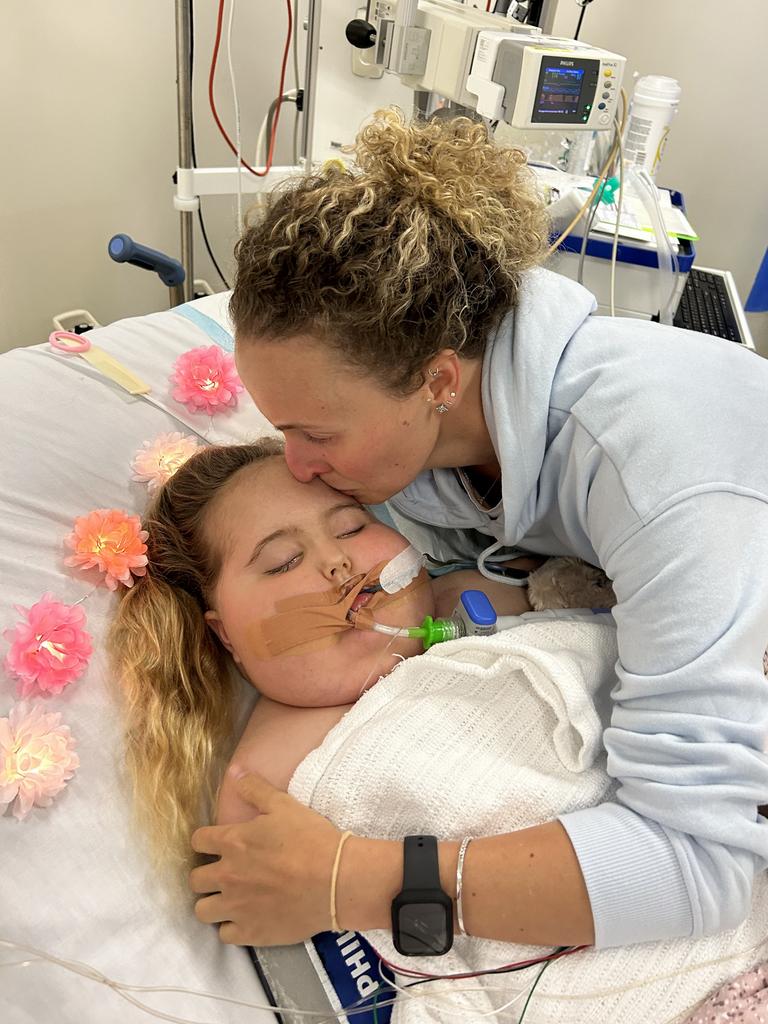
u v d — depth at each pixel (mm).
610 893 757
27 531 1139
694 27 2500
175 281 1768
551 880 768
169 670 1105
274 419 895
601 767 939
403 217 809
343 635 1076
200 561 1170
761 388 890
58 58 1926
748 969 872
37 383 1292
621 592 829
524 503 997
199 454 1245
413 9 1688
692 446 809
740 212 2775
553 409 920
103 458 1270
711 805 750
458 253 849
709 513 777
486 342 936
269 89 2402
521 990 861
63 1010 812
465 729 986
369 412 856
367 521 1142
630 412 845
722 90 2578
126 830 959
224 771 1093
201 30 2150
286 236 786
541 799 913
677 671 753
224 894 880
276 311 790
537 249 965
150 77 2127
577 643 1030
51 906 868
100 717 1032
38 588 1102
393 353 814
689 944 858
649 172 1985
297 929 846
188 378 1413
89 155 2102
